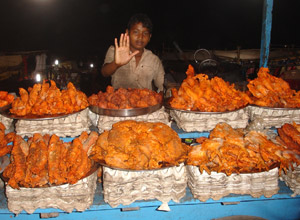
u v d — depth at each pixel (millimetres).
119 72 3859
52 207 2219
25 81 11133
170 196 2271
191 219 2619
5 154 2525
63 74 12031
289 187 2527
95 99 2680
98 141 2293
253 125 2643
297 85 5246
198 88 2730
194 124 2674
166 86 4664
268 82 2926
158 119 2674
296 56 9531
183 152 2316
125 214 2518
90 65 14266
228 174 2236
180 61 11125
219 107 2617
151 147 2164
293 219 2729
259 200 2648
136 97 2631
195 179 2332
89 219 2480
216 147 2312
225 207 2627
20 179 2090
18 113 2441
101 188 2549
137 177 2203
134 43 3652
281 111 2799
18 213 2209
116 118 2588
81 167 2145
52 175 2092
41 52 12969
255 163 2289
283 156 2344
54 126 2527
